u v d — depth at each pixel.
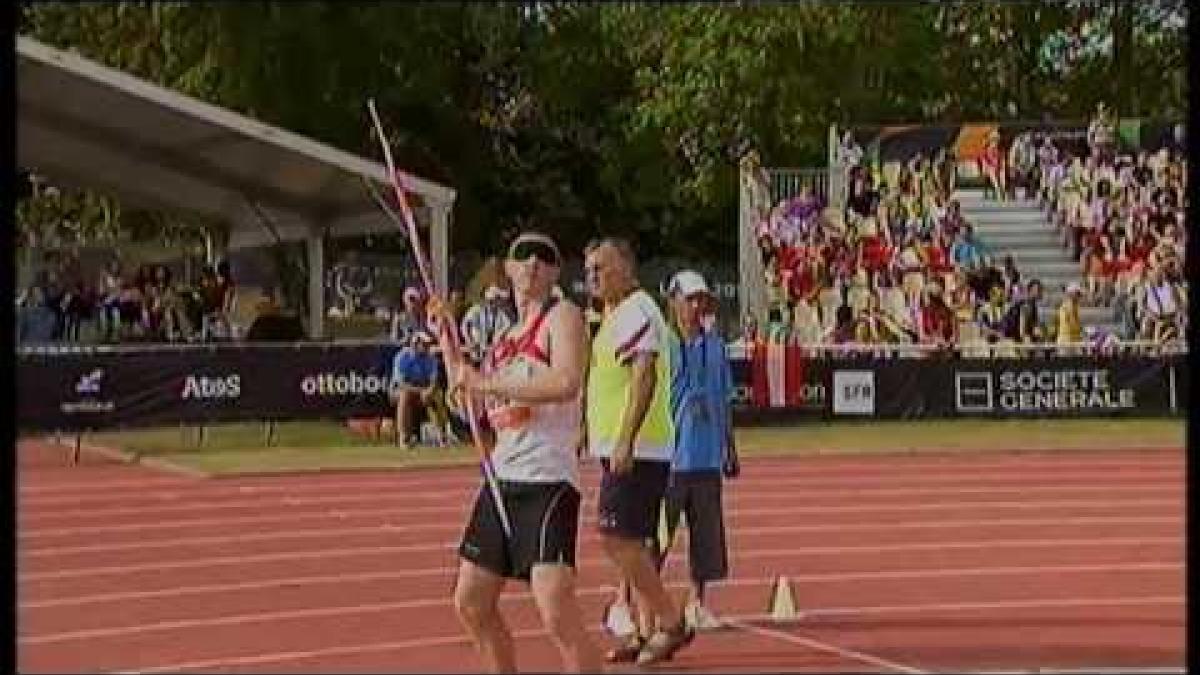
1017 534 12.89
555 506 6.57
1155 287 25.55
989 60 27.75
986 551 11.97
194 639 8.92
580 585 10.51
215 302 23.67
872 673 7.72
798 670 7.80
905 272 26.02
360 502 15.25
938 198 26.67
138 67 17.34
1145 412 23.03
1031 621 9.10
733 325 27.45
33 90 11.05
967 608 9.56
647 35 27.77
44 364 20.12
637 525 7.75
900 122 27.20
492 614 6.81
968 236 26.45
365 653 8.47
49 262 24.50
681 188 28.44
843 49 26.64
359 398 21.03
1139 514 14.10
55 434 20.14
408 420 20.03
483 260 26.83
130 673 8.06
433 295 7.04
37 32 18.20
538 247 6.66
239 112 16.44
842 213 26.41
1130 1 27.66
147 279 24.30
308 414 20.91
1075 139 27.33
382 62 17.64
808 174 26.66
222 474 17.48
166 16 17.17
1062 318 25.20
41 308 23.39
